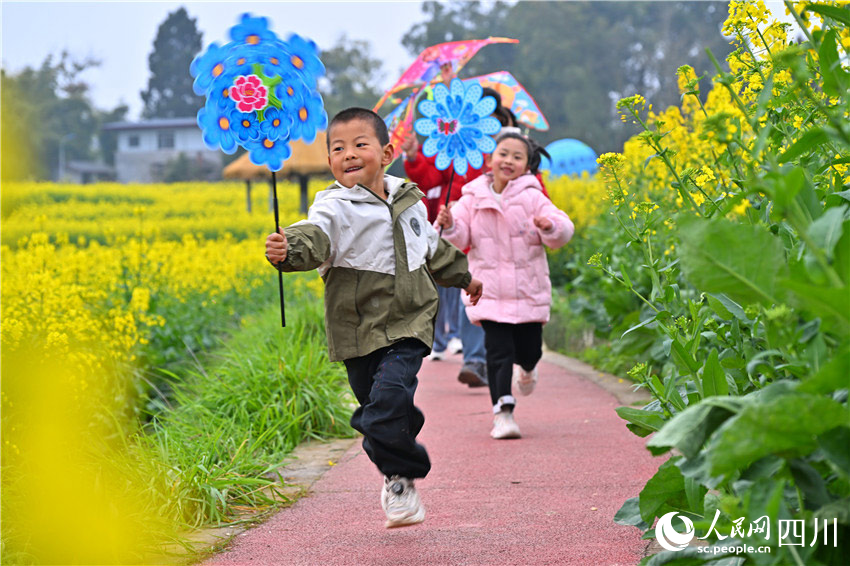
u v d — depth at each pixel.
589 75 53.59
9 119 20.75
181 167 74.75
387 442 3.34
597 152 53.06
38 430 4.16
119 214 35.41
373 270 3.47
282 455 4.85
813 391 1.74
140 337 6.43
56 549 3.17
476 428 5.56
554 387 7.06
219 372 6.18
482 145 4.94
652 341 6.11
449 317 9.17
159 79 84.00
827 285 1.76
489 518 3.64
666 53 52.44
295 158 31.48
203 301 9.38
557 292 13.24
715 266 1.86
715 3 54.03
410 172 7.13
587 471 4.31
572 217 15.02
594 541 3.26
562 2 55.53
